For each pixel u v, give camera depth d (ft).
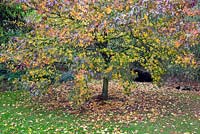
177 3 23.93
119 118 24.49
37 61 25.09
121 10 23.66
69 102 28.32
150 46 26.21
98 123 23.38
